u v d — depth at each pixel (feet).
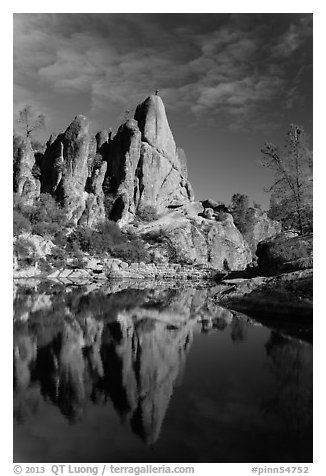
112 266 220.84
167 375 38.83
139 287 148.36
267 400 32.55
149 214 336.08
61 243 216.74
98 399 33.22
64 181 285.02
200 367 41.11
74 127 296.92
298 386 35.37
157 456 25.22
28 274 174.81
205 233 321.93
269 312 69.82
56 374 39.45
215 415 29.94
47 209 249.14
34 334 57.72
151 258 267.18
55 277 182.50
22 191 268.00
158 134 375.66
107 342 52.90
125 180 328.90
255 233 373.20
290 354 45.27
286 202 142.92
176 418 29.76
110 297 108.06
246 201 384.88
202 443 26.45
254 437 27.04
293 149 139.33
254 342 51.19
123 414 30.48
